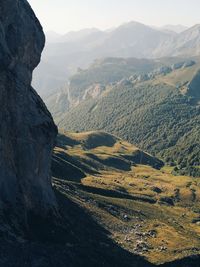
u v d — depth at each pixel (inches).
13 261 3705.7
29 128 4768.7
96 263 4606.3
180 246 6747.1
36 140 4847.4
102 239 5876.0
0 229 3939.5
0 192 4242.1
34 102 5029.5
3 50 4591.5
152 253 6190.9
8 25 4840.1
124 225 7066.9
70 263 4232.3
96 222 6545.3
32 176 4746.6
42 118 5014.8
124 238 6412.4
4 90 4505.4
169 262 6018.7
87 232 5728.3
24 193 4512.8
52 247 4325.8
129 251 5910.4
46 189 5014.8
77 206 6722.4
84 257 4554.6
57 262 4082.2
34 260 3885.3
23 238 4099.4
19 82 4788.4
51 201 5044.3
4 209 4163.4
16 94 4690.0
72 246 4655.5
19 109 4690.0
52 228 4692.4
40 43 5364.2
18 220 4232.3
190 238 7416.3
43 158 5014.8
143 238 6756.9
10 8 4842.5
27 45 5034.5
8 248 3818.9
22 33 4965.6
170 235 7253.9
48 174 5177.2
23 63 4980.3
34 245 4116.6
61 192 6978.4
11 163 4461.1
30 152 4726.9
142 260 5762.8
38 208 4699.8
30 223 4448.8
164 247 6565.0
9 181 4370.1
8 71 4630.9
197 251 6697.8
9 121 4520.2
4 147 4377.5
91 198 7755.9
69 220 5551.2
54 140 5246.1
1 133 4365.2
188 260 6289.4
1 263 3587.6
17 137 4601.4
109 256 5152.6
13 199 4328.3
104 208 7544.3
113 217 7229.3
